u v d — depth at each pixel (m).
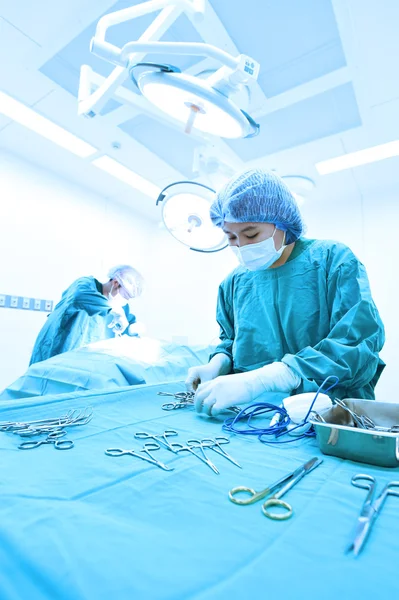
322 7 1.43
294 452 0.64
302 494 0.45
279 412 0.80
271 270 1.19
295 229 1.16
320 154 2.48
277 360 1.11
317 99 1.94
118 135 2.42
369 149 2.46
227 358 1.28
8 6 1.54
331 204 3.14
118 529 0.35
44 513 0.37
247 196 1.04
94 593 0.26
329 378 0.82
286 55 1.65
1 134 2.52
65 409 0.88
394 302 2.69
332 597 0.27
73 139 2.60
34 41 1.71
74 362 1.50
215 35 1.54
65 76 1.93
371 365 0.89
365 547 0.34
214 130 1.18
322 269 1.10
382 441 0.56
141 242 3.91
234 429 0.78
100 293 2.24
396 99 1.96
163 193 1.36
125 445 0.64
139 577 0.28
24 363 2.68
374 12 1.47
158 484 0.47
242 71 0.94
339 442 0.60
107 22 1.00
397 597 0.28
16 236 2.71
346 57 1.65
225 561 0.31
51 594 0.27
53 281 2.94
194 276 3.71
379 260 2.82
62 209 3.06
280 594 0.28
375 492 0.46
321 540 0.35
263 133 2.25
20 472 0.49
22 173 2.79
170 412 0.93
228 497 0.44
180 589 0.27
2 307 2.59
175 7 0.97
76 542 0.32
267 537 0.35
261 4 1.41
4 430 0.69
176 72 0.97
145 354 1.76
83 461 0.55
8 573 0.29
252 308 1.21
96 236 3.37
